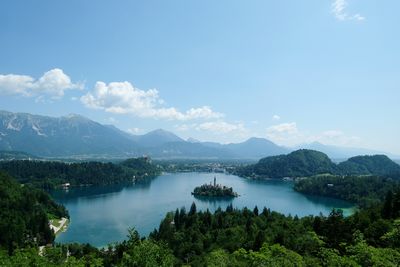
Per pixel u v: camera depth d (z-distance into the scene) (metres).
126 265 32.50
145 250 32.56
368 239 75.06
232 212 179.00
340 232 97.88
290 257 44.84
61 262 48.75
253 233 130.75
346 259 41.00
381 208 127.81
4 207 184.88
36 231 156.25
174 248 135.50
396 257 40.59
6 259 45.34
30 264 45.59
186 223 164.50
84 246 128.38
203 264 101.19
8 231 147.00
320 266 44.53
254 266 45.66
